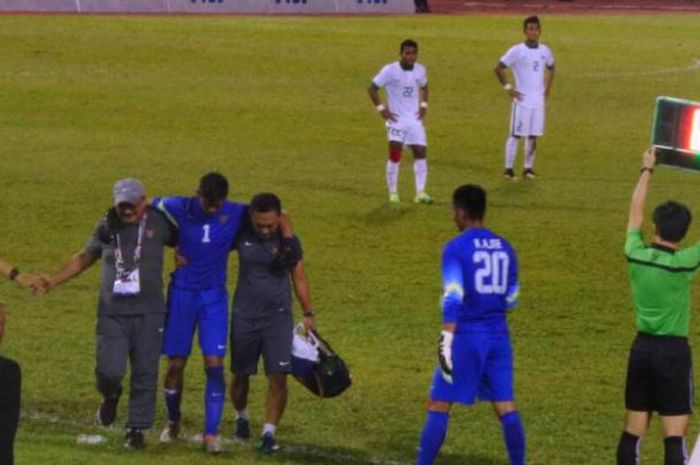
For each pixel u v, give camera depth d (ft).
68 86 342.23
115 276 132.26
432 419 125.08
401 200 249.14
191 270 134.62
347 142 298.15
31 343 171.73
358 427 146.00
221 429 145.28
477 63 401.90
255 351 136.67
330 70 381.81
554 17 564.30
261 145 291.38
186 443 137.69
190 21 452.35
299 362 135.74
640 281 120.78
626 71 402.31
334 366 135.44
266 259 134.51
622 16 586.86
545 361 171.32
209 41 412.77
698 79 393.29
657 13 618.85
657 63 420.36
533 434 144.77
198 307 135.13
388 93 242.99
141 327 132.98
